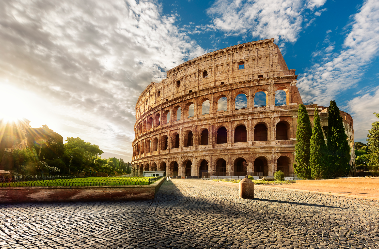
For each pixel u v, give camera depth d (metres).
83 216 14.41
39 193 21.02
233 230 10.62
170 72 84.31
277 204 17.81
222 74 69.62
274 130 59.41
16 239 9.88
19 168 52.69
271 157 58.22
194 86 74.88
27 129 63.78
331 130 41.97
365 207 15.91
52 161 68.00
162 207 17.16
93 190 21.28
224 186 35.78
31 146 61.81
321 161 39.97
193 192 27.03
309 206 16.73
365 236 9.59
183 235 9.98
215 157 64.62
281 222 12.03
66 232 10.84
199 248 8.38
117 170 127.31
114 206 17.97
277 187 30.52
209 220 12.66
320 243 8.78
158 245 8.74
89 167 98.06
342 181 27.97
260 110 62.09
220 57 70.88
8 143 55.41
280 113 59.47
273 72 63.09
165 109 82.94
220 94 68.19
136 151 106.31
